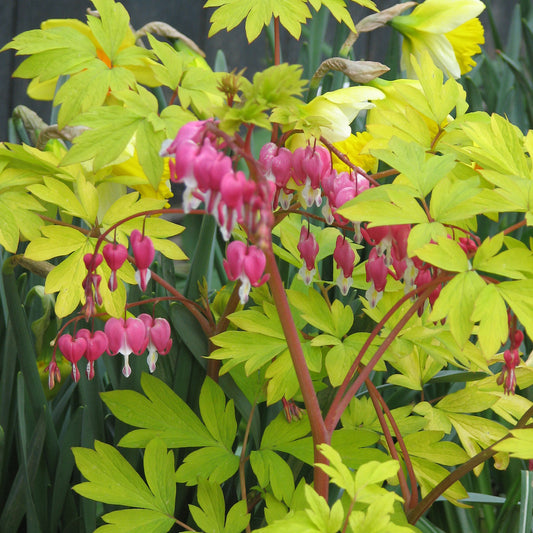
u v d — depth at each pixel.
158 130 0.77
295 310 0.85
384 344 0.77
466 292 0.72
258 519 0.86
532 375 0.85
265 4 0.80
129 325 0.78
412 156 0.76
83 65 0.79
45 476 0.86
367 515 0.70
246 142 0.73
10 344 0.87
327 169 0.76
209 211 0.68
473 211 0.73
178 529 0.86
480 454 0.79
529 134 0.79
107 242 0.79
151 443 0.80
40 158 0.80
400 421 0.85
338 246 0.77
